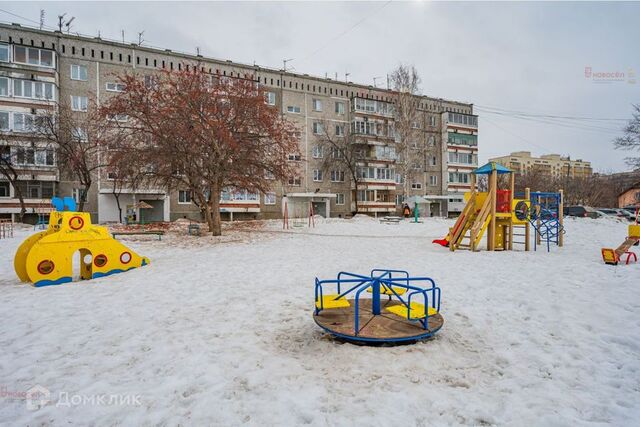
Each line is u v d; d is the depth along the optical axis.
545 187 58.75
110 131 23.67
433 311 4.75
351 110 44.81
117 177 19.09
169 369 3.92
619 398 3.32
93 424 2.96
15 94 28.91
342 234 21.02
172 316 5.80
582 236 17.66
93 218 31.94
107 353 4.37
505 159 102.12
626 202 51.84
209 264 10.69
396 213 47.78
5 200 29.03
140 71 33.59
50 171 29.95
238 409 3.13
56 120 27.89
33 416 3.07
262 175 19.77
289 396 3.33
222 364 4.04
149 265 10.55
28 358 4.24
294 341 4.78
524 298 6.54
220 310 6.11
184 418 3.02
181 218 35.03
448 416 3.03
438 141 52.66
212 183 19.12
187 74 18.16
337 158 42.97
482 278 8.28
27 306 6.45
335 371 3.87
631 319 5.29
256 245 15.65
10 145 27.08
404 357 4.20
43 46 30.45
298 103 41.78
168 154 17.36
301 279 8.56
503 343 4.64
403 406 3.16
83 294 7.28
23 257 8.66
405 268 9.79
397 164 44.81
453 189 52.31
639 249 12.84
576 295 6.61
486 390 3.48
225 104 18.36
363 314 5.20
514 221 13.48
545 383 3.61
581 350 4.36
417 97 41.75
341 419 2.97
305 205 41.59
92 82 31.88
